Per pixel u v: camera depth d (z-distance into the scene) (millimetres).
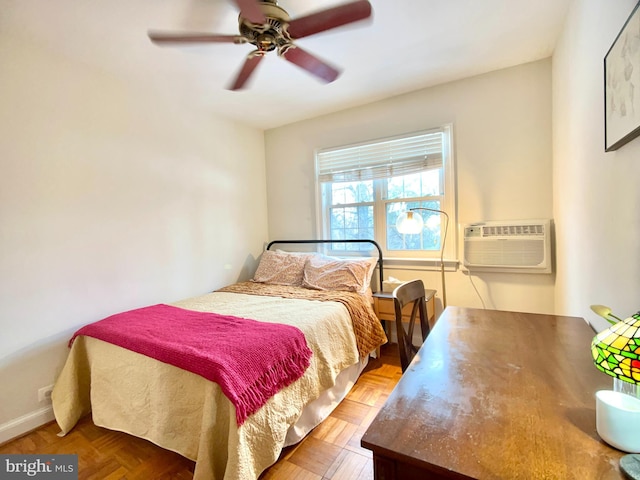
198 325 1911
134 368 1688
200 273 3074
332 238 3533
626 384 793
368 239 3270
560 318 1611
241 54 2154
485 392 929
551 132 2393
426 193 2984
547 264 2359
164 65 2279
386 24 1908
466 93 2680
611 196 1257
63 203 2123
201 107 3070
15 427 1907
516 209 2537
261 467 1427
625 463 634
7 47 1888
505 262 2488
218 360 1439
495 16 1866
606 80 1221
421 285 1748
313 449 1721
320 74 1973
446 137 2781
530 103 2449
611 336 683
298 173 3629
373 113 3109
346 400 2193
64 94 2137
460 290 2793
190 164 2996
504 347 1257
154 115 2695
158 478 1558
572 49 1766
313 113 3350
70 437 1880
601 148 1353
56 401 1954
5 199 1877
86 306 2236
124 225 2467
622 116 1078
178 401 1514
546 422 782
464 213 2738
